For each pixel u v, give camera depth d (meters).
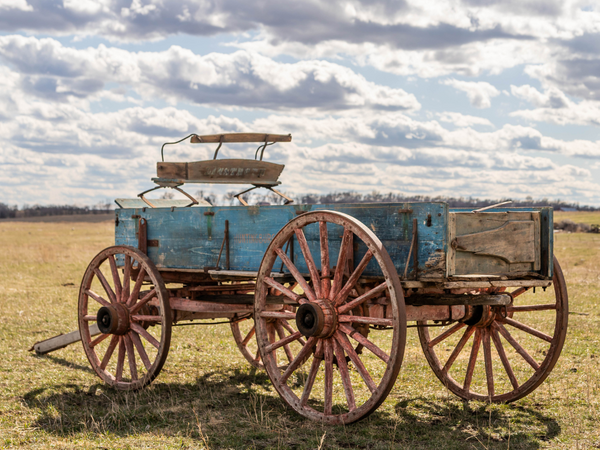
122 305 6.33
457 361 7.46
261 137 6.96
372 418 5.21
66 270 19.41
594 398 5.73
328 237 5.16
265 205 5.65
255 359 7.43
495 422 5.09
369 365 7.32
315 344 5.13
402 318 4.38
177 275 6.73
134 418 5.25
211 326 9.99
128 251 6.39
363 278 4.93
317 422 4.96
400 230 4.71
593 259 21.53
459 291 5.50
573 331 8.98
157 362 6.00
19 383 6.48
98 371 6.59
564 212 99.00
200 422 5.11
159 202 7.49
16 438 4.73
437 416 5.30
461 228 4.76
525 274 5.20
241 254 5.84
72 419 5.25
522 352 5.54
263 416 5.23
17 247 31.23
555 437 4.68
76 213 145.12
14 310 11.51
